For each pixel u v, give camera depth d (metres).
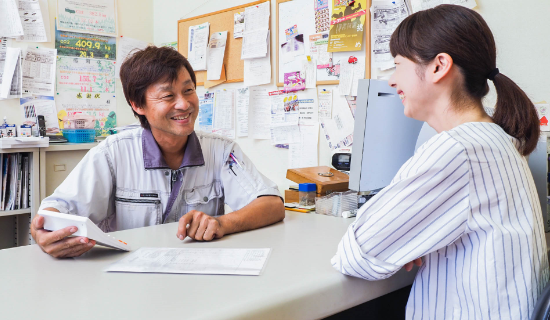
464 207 0.72
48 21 2.61
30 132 2.47
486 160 0.74
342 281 0.82
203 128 2.62
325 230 1.23
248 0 2.35
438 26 0.81
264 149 2.32
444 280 0.78
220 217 1.18
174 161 1.43
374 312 1.19
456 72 0.81
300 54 2.13
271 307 0.70
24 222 2.51
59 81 2.67
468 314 0.75
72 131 2.61
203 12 2.61
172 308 0.67
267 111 2.29
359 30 1.89
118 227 1.39
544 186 1.22
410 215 0.75
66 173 2.60
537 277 0.74
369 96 1.29
